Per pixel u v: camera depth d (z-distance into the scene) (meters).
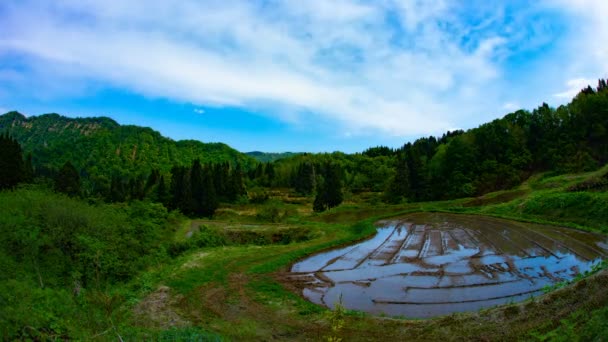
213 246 32.38
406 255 26.84
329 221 50.00
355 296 18.58
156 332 11.97
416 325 13.44
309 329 14.06
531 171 67.12
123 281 21.22
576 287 13.00
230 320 15.16
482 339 11.77
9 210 20.92
